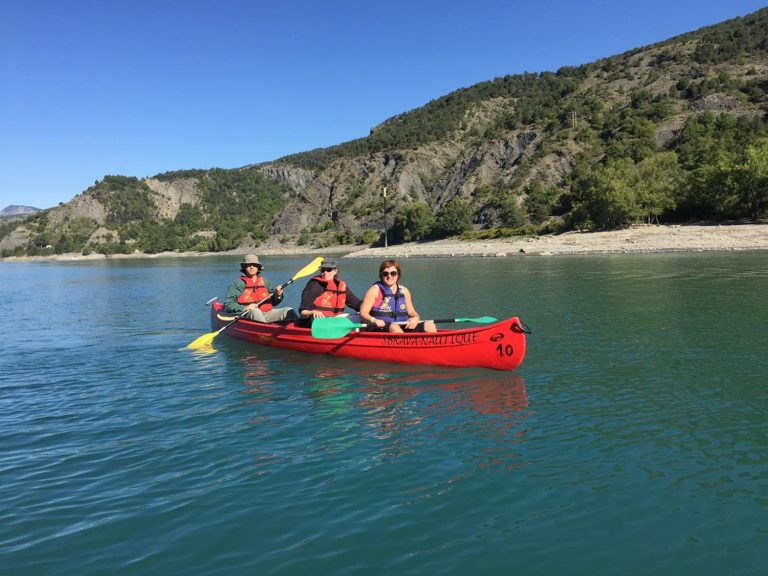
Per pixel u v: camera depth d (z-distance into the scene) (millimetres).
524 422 5855
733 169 50438
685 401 6457
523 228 70562
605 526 3748
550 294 17516
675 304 14047
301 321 9953
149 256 151250
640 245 42625
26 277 50844
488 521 3842
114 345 11570
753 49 142875
